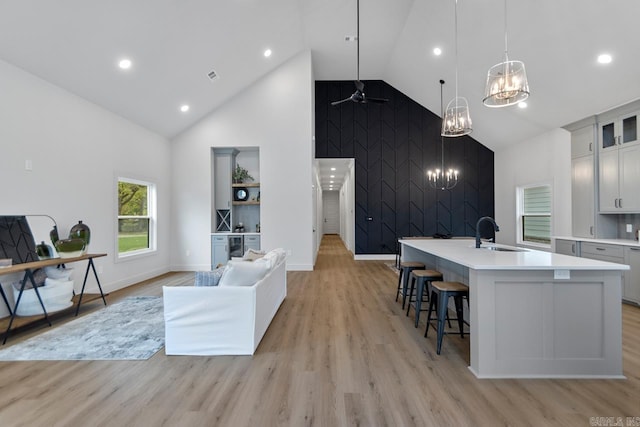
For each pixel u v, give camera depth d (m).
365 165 8.13
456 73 5.68
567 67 4.28
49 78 3.77
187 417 1.81
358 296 4.54
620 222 4.60
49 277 3.64
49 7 3.06
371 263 7.50
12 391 2.09
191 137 6.48
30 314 3.25
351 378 2.24
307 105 6.45
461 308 2.96
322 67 7.41
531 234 6.66
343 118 8.11
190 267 6.49
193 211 6.50
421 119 8.12
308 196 6.46
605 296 2.21
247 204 6.82
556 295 2.22
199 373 2.33
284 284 4.34
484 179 8.05
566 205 5.58
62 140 4.00
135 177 5.41
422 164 8.12
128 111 5.05
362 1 5.11
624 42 3.52
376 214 8.14
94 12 3.34
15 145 3.44
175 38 4.27
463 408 1.88
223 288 2.65
